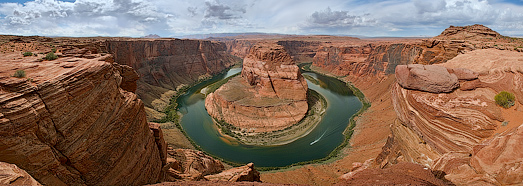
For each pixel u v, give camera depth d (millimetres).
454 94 20484
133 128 16031
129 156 14992
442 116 19688
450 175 15680
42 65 13445
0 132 8875
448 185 14242
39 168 10000
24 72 11188
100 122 13141
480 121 17734
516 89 18031
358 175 18109
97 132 12797
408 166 18406
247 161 46344
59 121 10859
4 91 9625
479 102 18906
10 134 9148
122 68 28891
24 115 9523
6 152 9117
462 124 18469
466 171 14875
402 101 24406
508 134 14352
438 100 20578
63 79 11391
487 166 13828
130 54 87375
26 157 9578
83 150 11805
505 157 13328
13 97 9500
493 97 18906
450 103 19828
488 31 63312
